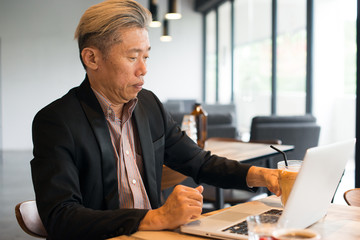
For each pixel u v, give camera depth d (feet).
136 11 4.07
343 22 16.99
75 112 4.10
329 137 18.26
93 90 4.27
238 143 9.84
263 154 7.89
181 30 35.27
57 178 3.70
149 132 4.65
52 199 3.59
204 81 35.88
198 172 4.88
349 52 16.87
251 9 25.62
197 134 9.09
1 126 30.04
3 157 25.95
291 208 3.01
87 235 3.40
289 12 20.65
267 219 2.67
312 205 3.29
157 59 34.78
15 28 29.94
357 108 9.68
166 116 4.97
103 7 4.04
